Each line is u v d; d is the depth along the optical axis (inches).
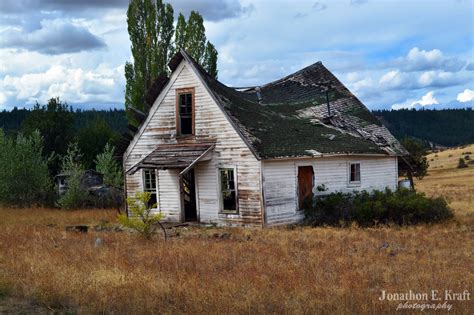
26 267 488.7
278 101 1286.9
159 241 709.3
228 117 922.1
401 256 557.3
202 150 941.2
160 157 975.0
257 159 877.2
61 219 1071.6
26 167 1450.5
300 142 981.8
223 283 422.0
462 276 454.9
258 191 882.1
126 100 1604.3
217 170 939.3
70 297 393.1
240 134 902.4
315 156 942.4
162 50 1610.5
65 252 588.1
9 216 1149.1
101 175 1595.7
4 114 4586.6
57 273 458.0
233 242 694.5
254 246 641.0
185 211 1054.4
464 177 2512.3
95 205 1384.1
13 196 1449.3
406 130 6998.0
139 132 1053.8
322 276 450.3
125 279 433.1
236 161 912.3
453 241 667.4
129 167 1072.2
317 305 356.8
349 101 1332.4
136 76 1593.3
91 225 956.0
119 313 356.2
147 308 361.7
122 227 893.2
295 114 1187.3
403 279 441.1
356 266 498.9
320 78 1407.5
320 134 1075.9
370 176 1099.3
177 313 354.6
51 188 1525.6
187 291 394.3
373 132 1228.5
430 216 889.5
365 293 387.9
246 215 900.0
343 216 904.9
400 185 1206.3
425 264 512.1
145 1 1609.3
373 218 884.0
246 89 1323.8
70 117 2117.4
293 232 791.7
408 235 729.6
